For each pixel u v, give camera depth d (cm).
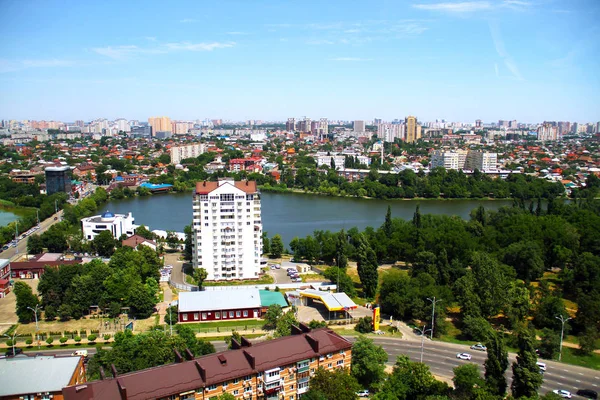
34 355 19412
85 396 13775
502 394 16762
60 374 16638
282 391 16225
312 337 17188
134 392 14050
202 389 14825
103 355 18850
